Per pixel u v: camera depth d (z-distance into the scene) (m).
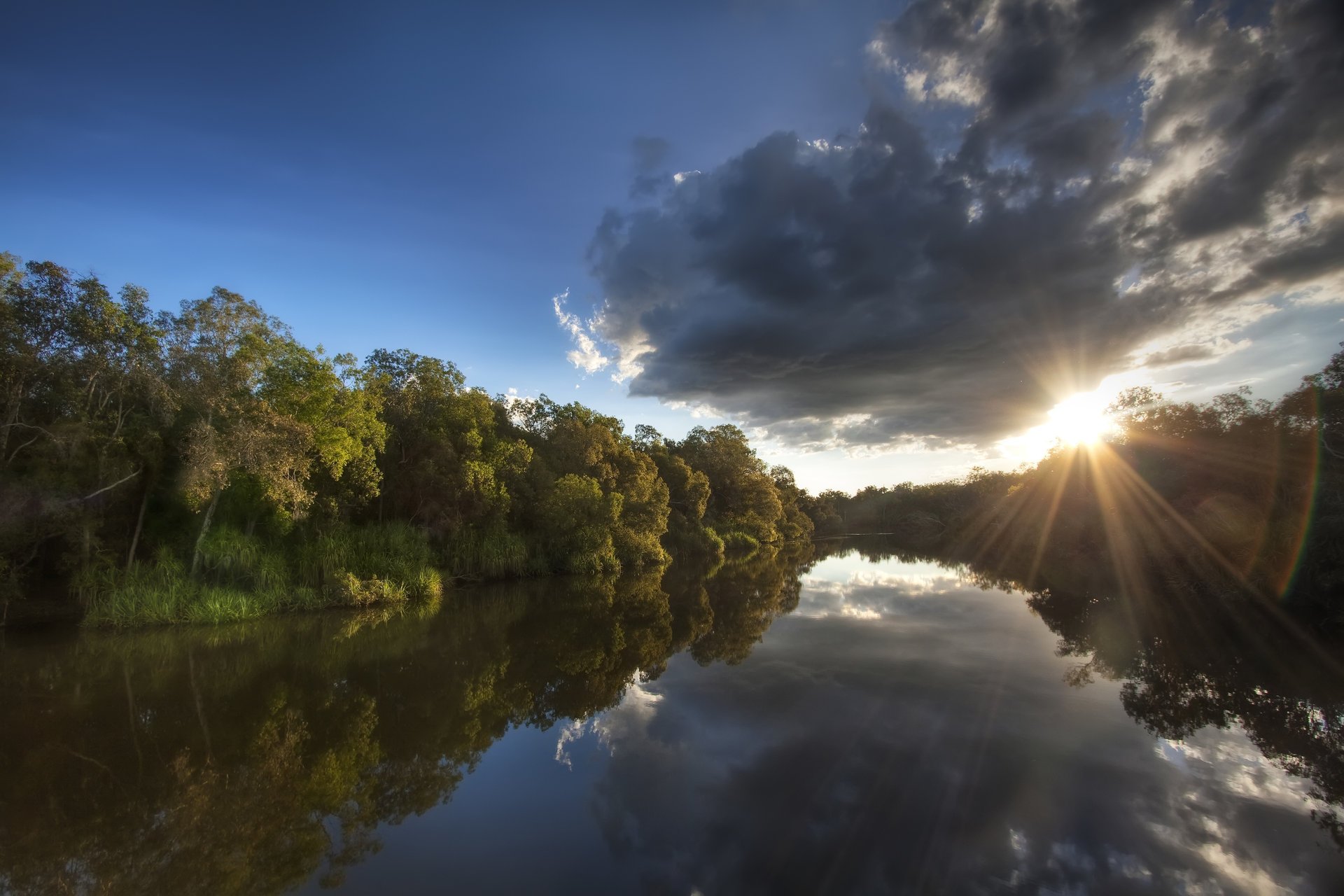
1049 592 28.42
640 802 7.93
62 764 9.38
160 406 20.06
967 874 6.06
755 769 8.89
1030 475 50.69
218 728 10.91
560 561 38.62
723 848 6.70
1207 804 7.55
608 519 41.09
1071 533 35.84
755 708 11.77
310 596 23.48
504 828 7.31
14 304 18.33
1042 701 11.85
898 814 7.41
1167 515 27.52
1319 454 21.67
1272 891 5.72
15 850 6.92
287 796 8.28
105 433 19.84
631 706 12.12
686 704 12.23
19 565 19.67
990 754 9.23
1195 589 25.28
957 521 85.94
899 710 11.41
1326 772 8.48
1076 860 6.32
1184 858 6.32
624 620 22.33
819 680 13.65
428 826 7.39
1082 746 9.49
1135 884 5.87
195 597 20.80
